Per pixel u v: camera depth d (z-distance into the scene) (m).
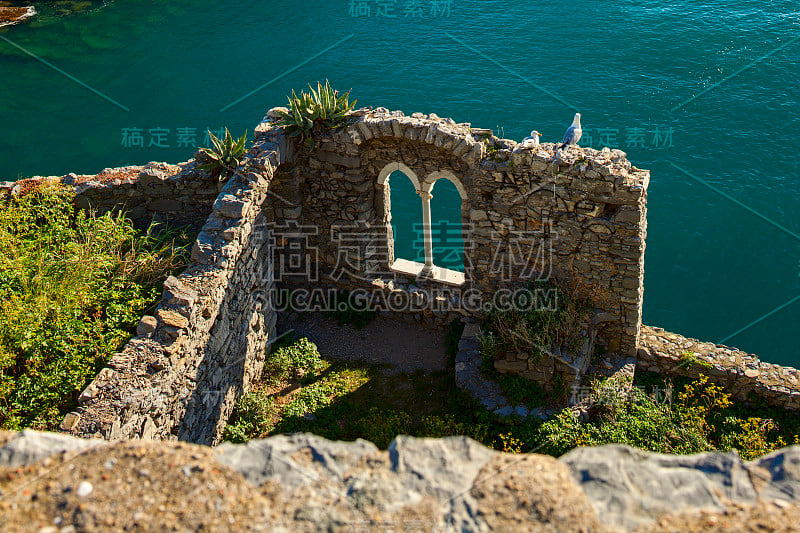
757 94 25.72
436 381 15.80
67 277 13.66
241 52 29.66
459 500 4.29
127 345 11.91
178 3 32.47
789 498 4.17
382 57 28.95
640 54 27.97
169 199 16.42
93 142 25.30
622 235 14.13
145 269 14.55
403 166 15.78
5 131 25.31
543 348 14.57
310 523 4.23
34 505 4.31
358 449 4.60
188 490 4.38
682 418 14.48
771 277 20.05
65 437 4.68
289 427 14.63
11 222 15.23
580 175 13.84
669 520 4.13
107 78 28.22
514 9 31.55
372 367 16.28
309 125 15.25
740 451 13.99
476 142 14.49
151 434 11.73
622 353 15.74
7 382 11.78
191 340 12.47
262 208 16.67
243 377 15.17
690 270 19.61
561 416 14.21
